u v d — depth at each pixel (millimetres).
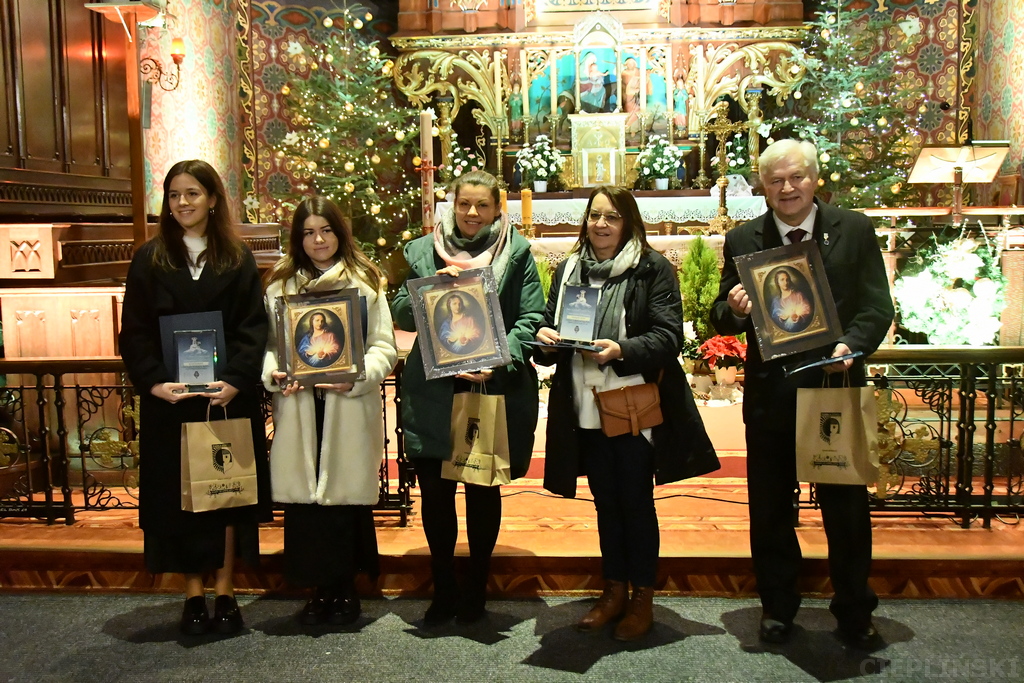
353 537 3389
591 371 3225
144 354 3189
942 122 10594
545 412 6305
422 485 3320
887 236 7102
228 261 3242
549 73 10867
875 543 3744
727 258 3246
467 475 3162
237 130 10406
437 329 3148
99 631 3396
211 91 9633
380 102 10891
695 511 4223
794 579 3219
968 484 3963
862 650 3129
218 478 3139
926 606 3518
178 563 3256
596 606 3346
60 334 4848
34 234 5039
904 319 6375
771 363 3102
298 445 3262
